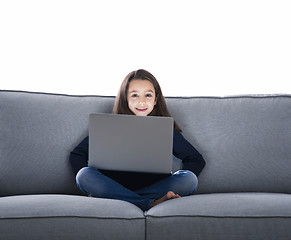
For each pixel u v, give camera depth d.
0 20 2.68
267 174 2.09
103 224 1.54
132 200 1.76
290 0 2.73
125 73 2.75
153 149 1.77
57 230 1.52
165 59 2.76
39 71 2.71
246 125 2.15
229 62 2.75
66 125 2.14
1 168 2.03
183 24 2.76
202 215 1.57
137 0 2.76
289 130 2.12
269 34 2.74
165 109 2.24
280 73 2.73
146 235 1.56
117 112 2.21
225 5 2.76
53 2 2.72
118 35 2.76
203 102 2.24
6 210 1.55
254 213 1.58
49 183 2.05
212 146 2.15
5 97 2.15
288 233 1.56
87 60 2.74
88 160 1.92
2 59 2.67
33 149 2.07
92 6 2.75
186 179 1.86
